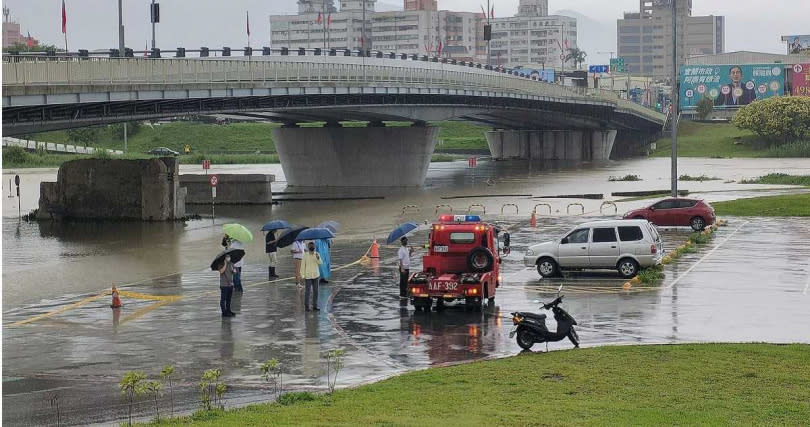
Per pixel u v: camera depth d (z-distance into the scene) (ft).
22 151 611.47
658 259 169.68
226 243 152.76
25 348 116.47
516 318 111.14
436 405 82.48
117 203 302.86
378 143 453.58
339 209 332.39
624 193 377.30
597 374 94.84
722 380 91.50
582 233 170.19
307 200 374.22
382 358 108.99
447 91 443.73
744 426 73.77
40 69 224.53
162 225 286.46
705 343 111.55
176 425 76.43
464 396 86.22
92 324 132.16
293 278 174.40
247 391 94.63
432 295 137.39
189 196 361.92
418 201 361.51
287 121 474.08
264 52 426.92
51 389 96.43
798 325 123.75
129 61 257.75
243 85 306.76
